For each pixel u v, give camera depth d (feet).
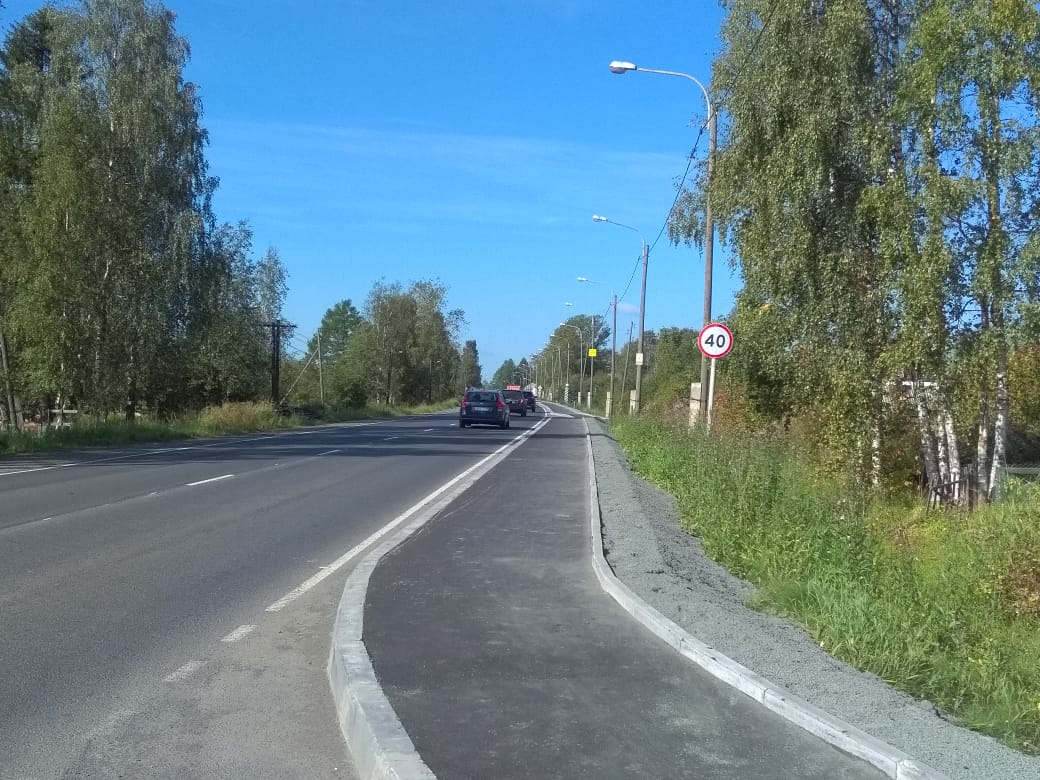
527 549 35.73
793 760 15.72
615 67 73.36
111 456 83.10
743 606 28.89
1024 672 25.02
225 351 180.14
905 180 48.73
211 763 15.93
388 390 310.65
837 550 34.76
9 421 119.55
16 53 141.79
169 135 134.82
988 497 50.01
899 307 50.60
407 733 16.28
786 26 55.26
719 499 42.80
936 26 46.14
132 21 133.18
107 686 19.98
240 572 32.09
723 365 75.66
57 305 106.73
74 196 106.22
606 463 79.61
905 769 14.94
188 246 133.90
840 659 23.31
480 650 21.71
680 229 91.61
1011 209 46.09
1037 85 44.52
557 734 16.58
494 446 104.27
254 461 78.84
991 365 48.65
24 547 35.81
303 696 19.61
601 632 23.67
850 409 53.47
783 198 55.88
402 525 43.21
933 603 30.12
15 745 16.62
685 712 17.93
